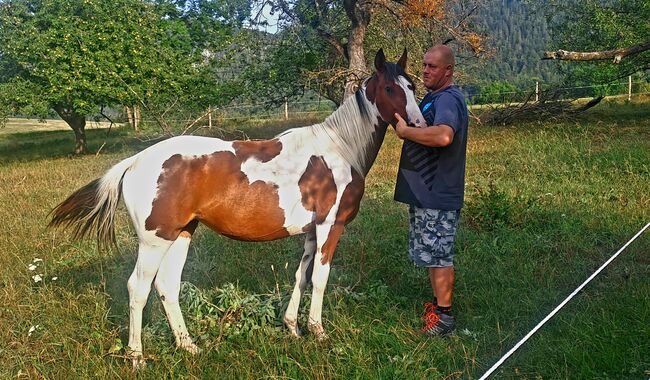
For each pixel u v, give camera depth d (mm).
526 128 15328
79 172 12734
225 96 19469
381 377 3486
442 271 4082
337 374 3533
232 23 20656
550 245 5668
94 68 16719
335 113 4039
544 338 3896
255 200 3814
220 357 3836
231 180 3795
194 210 3795
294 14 17750
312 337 4004
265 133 17391
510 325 4172
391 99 3859
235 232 3910
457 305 4551
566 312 4254
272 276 5133
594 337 3809
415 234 4125
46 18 18328
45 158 18281
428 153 3943
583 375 3447
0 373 3689
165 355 3846
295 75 18844
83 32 17266
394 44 17359
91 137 25219
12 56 18016
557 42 19500
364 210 7277
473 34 15828
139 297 3771
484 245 5676
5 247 6309
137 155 3893
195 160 3779
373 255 5551
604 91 24625
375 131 4016
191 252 5828
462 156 3955
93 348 3932
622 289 4578
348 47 16781
